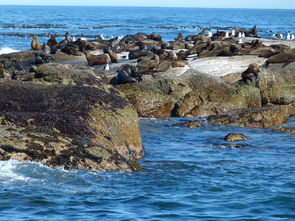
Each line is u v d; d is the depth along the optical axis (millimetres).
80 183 17734
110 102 24250
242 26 167750
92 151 19906
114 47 61656
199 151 24594
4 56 52969
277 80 38969
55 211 14922
